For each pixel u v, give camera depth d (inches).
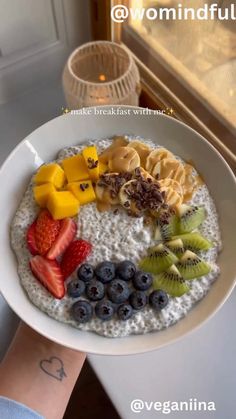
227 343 11.9
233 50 12.4
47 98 16.5
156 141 11.5
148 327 9.5
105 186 10.6
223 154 13.9
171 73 14.6
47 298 9.7
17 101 16.5
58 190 10.7
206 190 10.9
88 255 10.2
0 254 10.2
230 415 11.2
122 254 10.2
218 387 11.5
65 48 16.5
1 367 10.4
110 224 10.4
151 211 10.5
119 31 15.9
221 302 9.6
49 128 11.1
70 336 9.4
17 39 15.3
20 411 9.3
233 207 10.5
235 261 10.0
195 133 10.9
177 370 11.6
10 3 14.2
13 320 13.6
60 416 10.0
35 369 10.3
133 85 14.2
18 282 10.1
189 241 10.2
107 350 9.2
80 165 10.8
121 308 9.5
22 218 10.5
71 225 10.4
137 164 10.9
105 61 15.2
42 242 10.2
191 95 14.2
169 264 10.0
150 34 14.8
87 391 17.4
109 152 11.1
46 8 15.0
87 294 9.7
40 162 11.2
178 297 9.8
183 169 10.9
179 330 9.5
